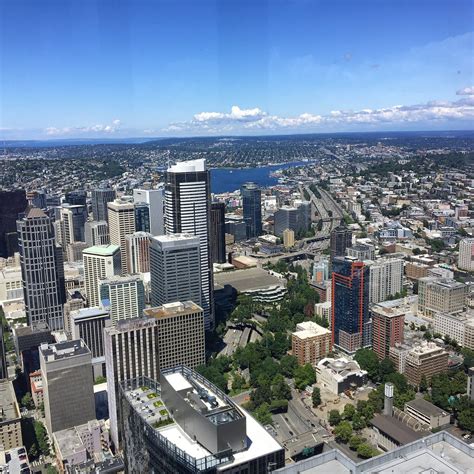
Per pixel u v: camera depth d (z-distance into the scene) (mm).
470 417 161375
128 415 111375
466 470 64438
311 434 167875
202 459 87562
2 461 152875
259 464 90625
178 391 100938
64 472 157875
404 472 62344
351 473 64562
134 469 110625
